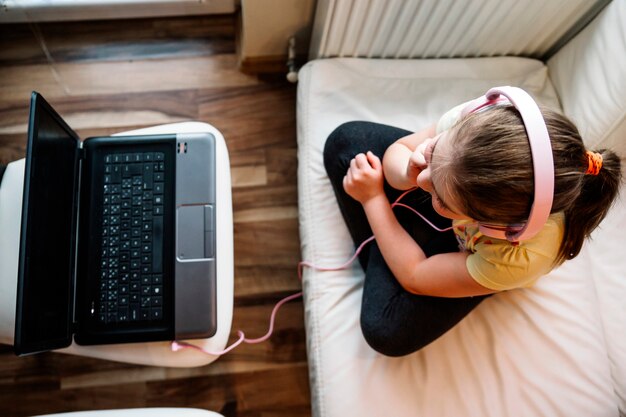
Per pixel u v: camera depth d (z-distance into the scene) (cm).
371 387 84
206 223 79
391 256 81
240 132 128
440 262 76
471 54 110
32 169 64
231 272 81
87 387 112
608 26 88
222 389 114
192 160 81
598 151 61
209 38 133
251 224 123
